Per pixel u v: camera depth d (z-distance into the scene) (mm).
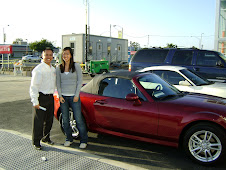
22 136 4859
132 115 4184
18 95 11133
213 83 6441
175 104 3953
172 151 4320
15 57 73500
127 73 4750
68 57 4160
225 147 3502
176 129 3824
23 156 3928
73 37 38156
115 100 4422
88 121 4746
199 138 3715
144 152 4281
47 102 4188
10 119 6777
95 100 4625
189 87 6105
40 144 4469
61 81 4254
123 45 46812
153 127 4020
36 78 3980
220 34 18594
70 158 3814
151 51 9438
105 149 4422
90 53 39062
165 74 6785
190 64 8633
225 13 18156
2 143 4516
